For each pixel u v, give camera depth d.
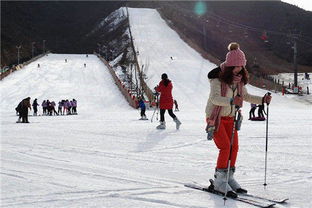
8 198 4.39
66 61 78.94
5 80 57.09
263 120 17.53
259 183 5.42
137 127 14.04
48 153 7.98
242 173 6.09
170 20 107.19
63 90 49.34
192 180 5.54
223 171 4.88
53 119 21.39
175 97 41.75
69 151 8.29
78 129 13.48
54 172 5.92
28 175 5.66
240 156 7.64
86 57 90.81
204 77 53.06
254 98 5.17
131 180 5.40
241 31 130.88
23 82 55.06
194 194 4.71
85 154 7.89
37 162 6.85
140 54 71.81
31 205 4.12
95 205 4.13
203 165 6.74
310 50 114.94
